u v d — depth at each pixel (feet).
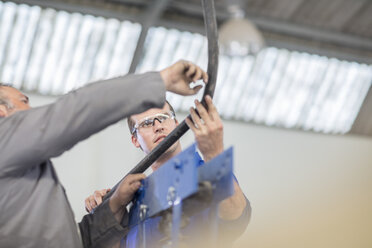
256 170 25.81
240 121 26.71
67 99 5.85
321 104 27.58
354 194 26.23
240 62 25.68
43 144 5.79
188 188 5.93
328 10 25.46
